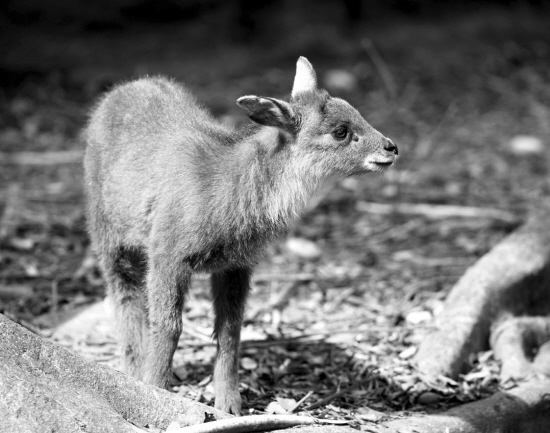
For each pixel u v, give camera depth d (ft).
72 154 60.85
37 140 63.62
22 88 73.05
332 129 28.94
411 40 88.17
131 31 86.38
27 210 50.08
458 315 35.19
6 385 21.22
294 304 39.55
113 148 29.81
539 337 36.06
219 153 27.68
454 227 49.85
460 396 30.99
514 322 35.65
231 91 73.36
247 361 32.60
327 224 50.83
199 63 80.38
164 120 29.45
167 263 26.89
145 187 27.94
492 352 34.73
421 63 83.46
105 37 84.69
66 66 78.02
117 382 23.50
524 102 76.54
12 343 22.27
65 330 34.86
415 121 70.85
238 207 27.02
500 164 61.93
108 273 30.27
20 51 80.02
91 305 37.63
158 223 27.09
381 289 41.32
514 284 37.58
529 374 32.91
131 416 23.39
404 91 76.74
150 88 31.32
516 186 57.72
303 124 28.68
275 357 33.27
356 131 29.30
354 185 57.57
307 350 34.06
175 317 26.94
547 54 88.89
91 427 21.35
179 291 27.02
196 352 33.06
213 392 29.66
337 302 39.68
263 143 28.14
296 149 28.53
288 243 46.83
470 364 33.55
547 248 39.40
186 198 26.78
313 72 29.91
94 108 33.42
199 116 30.50
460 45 88.84
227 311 28.37
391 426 27.12
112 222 29.55
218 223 26.78
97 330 34.96
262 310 38.42
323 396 30.12
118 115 30.48
